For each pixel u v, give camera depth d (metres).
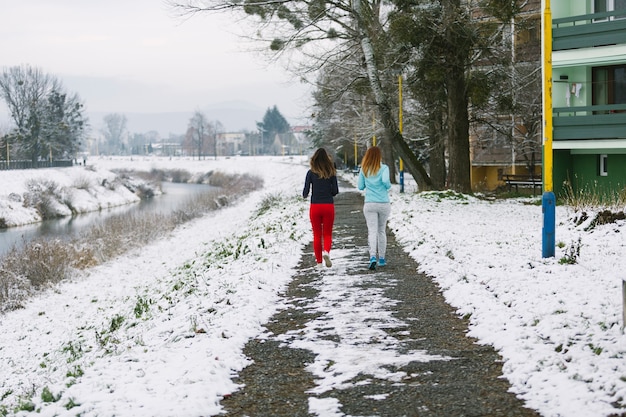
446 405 5.09
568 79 24.72
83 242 30.31
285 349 6.94
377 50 28.83
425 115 36.56
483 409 4.97
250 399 5.48
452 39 26.83
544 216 10.62
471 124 36.09
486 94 28.53
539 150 37.00
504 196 29.45
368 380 5.79
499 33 28.72
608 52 21.73
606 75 23.83
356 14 27.86
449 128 28.69
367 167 11.45
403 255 12.91
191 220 42.62
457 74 28.06
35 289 20.83
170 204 65.75
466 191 28.62
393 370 6.04
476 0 27.84
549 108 10.59
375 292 9.57
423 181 30.56
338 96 31.58
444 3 26.33
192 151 199.00
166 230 36.28
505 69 31.25
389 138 30.17
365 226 19.02
